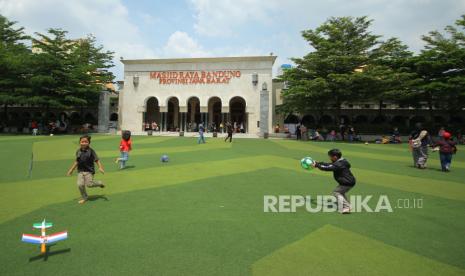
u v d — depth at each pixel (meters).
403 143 27.81
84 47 40.84
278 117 40.31
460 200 8.01
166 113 40.81
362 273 4.20
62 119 43.28
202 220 6.27
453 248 5.03
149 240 5.25
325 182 9.91
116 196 8.10
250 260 4.56
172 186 9.28
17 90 34.16
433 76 31.25
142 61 40.69
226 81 39.22
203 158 15.44
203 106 39.50
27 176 10.71
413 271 4.26
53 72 34.78
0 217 6.41
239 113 40.72
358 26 31.33
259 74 38.69
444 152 12.39
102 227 5.85
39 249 4.88
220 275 4.11
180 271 4.21
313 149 20.73
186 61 39.94
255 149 20.08
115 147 20.42
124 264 4.39
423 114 38.84
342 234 5.59
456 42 30.39
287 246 5.06
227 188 9.05
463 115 37.66
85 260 4.52
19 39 40.50
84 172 7.43
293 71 31.95
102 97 39.38
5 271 4.19
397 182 10.20
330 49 30.31
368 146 23.86
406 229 5.87
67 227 5.86
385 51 31.36
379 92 30.08
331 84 29.09
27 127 38.81
